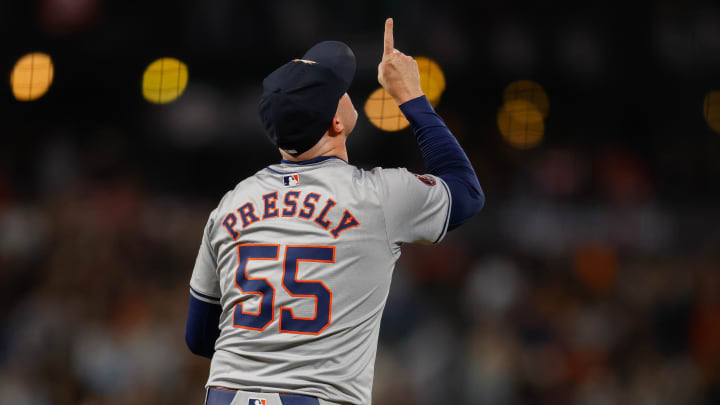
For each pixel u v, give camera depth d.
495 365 34.53
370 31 44.22
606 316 38.12
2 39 43.34
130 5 45.03
